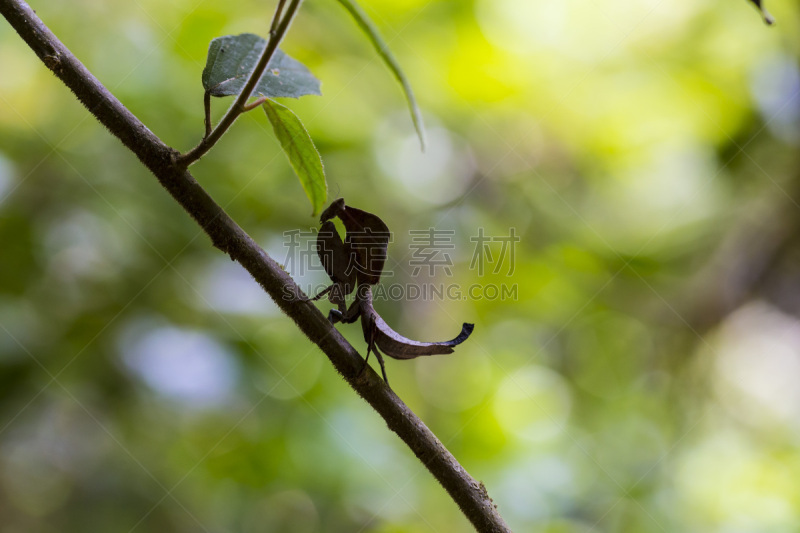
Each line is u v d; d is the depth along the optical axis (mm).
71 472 3377
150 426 3312
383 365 1649
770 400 5371
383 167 4461
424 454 1376
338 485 3461
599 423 5352
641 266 5355
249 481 3332
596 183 5578
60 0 3631
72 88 1336
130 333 3158
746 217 5336
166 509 3340
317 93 1507
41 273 3135
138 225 3305
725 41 5277
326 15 4250
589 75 5250
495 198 5078
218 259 3379
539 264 4879
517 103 5125
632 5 5152
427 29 4758
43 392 3035
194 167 3449
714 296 5344
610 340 5559
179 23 3826
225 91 1416
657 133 5477
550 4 4996
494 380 4723
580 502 4449
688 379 5566
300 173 1468
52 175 3293
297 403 3453
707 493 4906
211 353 3141
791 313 5180
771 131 5184
